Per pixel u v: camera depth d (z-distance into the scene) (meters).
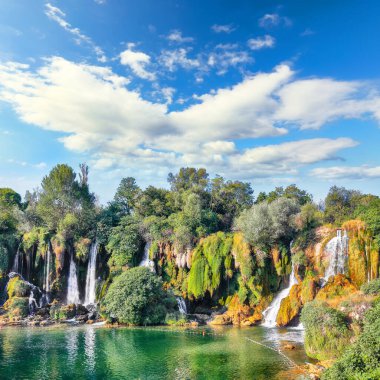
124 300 74.00
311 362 45.78
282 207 82.44
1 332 67.50
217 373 42.78
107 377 42.41
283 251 79.44
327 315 47.22
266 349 52.69
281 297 76.25
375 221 70.00
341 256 72.81
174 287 85.25
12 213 105.12
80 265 95.31
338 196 102.25
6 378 42.50
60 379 42.00
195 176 136.25
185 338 61.25
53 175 105.94
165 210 109.81
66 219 96.06
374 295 52.00
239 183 123.38
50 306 84.88
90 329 69.69
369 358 30.66
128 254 90.38
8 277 89.94
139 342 58.69
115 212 110.56
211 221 98.12
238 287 81.06
